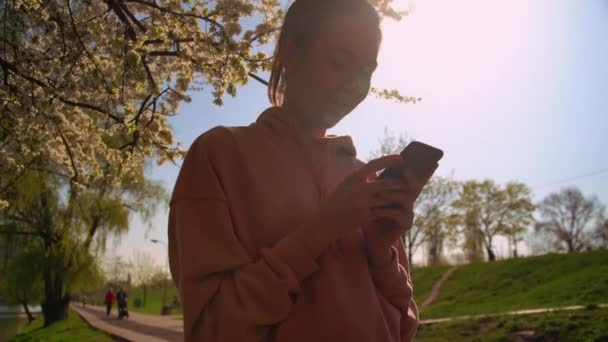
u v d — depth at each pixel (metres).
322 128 1.07
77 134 5.95
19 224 17.22
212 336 0.79
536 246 56.56
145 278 63.47
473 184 46.03
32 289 19.39
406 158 0.86
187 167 0.93
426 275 27.22
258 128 1.00
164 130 5.10
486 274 23.09
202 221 0.87
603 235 51.94
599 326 8.21
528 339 8.58
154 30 4.27
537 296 15.53
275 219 0.88
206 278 0.83
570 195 54.34
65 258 17.22
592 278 15.45
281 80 1.19
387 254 0.96
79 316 31.52
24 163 6.36
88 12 4.66
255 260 0.85
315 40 0.98
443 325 10.85
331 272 0.87
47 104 4.83
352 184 0.82
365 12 0.99
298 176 0.95
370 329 0.85
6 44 5.05
